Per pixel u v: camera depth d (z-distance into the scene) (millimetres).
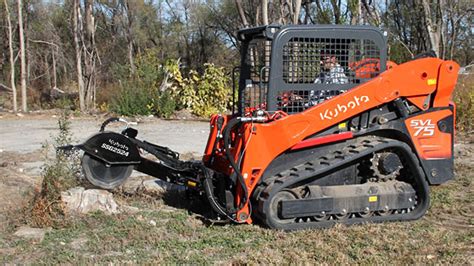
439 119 6984
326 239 6125
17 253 5723
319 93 6715
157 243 6023
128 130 7117
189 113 21188
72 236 6242
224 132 6488
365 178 6906
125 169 6988
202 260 5535
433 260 5512
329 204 6461
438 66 6965
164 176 7129
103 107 22938
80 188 7012
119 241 6055
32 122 18844
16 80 32625
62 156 7105
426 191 6918
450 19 25375
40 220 6562
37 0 36250
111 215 6832
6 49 33625
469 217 7117
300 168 6547
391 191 6734
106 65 35656
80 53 23812
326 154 6750
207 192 6637
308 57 6629
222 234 6312
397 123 6871
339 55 6730
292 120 6488
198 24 41125
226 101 21297
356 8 19234
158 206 7465
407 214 6906
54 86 33406
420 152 6914
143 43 40969
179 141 13953
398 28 27359
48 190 6836
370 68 6840
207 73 21328
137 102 21094
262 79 6688
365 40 6789
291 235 6246
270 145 6473
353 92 6656
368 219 6707
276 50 6508
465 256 5602
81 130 16062
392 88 6789
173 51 41656
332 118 6605
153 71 22047
